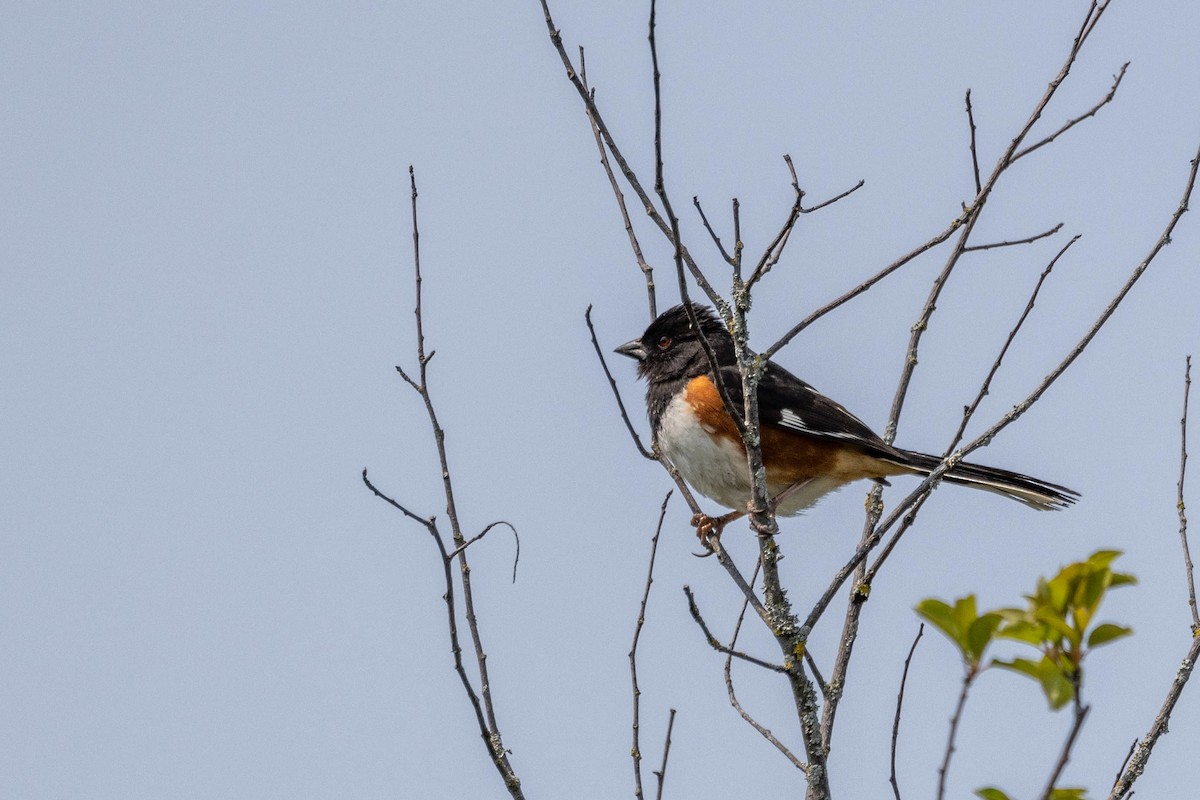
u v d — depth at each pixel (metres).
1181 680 8.09
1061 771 5.26
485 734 8.12
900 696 7.74
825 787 8.30
